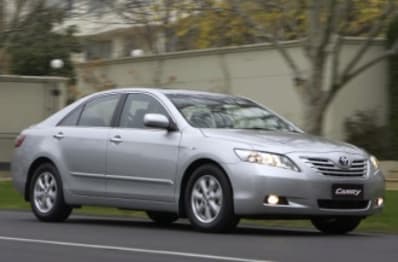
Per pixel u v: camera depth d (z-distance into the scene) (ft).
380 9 138.10
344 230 84.99
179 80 187.01
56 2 171.42
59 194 91.97
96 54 240.32
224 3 134.10
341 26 112.37
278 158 75.97
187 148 80.53
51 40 232.73
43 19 167.73
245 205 75.82
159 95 86.28
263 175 75.20
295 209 75.77
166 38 181.47
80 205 90.94
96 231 83.87
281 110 168.55
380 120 164.04
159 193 82.94
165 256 64.69
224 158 77.15
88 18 199.93
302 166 76.02
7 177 184.55
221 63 179.63
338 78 115.14
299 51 159.02
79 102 93.76
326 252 67.92
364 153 81.46
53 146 92.84
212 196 78.74
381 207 81.87
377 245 73.87
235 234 80.53
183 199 81.41
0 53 178.40
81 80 207.41
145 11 157.69
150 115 82.17
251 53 174.60
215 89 179.63
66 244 72.54
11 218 99.91
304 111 112.88
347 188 77.71
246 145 77.00
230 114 85.51
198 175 79.66
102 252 67.31
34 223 92.63
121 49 226.38
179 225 93.35
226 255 65.10
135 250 68.23
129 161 85.20
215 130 81.15
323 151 77.71
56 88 208.03
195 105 85.15
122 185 86.12
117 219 101.40
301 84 113.29
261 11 133.49
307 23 115.65
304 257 64.54
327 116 160.15
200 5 132.98
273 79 170.30
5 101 202.39
